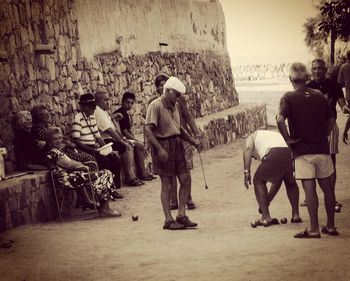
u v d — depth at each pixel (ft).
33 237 33.47
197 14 90.22
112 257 27.66
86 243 31.40
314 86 36.60
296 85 29.68
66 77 52.85
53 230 35.58
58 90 51.01
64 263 27.07
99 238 32.63
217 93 93.76
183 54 84.02
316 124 29.14
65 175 40.04
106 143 49.80
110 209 40.22
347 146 68.44
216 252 27.07
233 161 65.10
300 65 29.66
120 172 47.70
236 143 82.33
